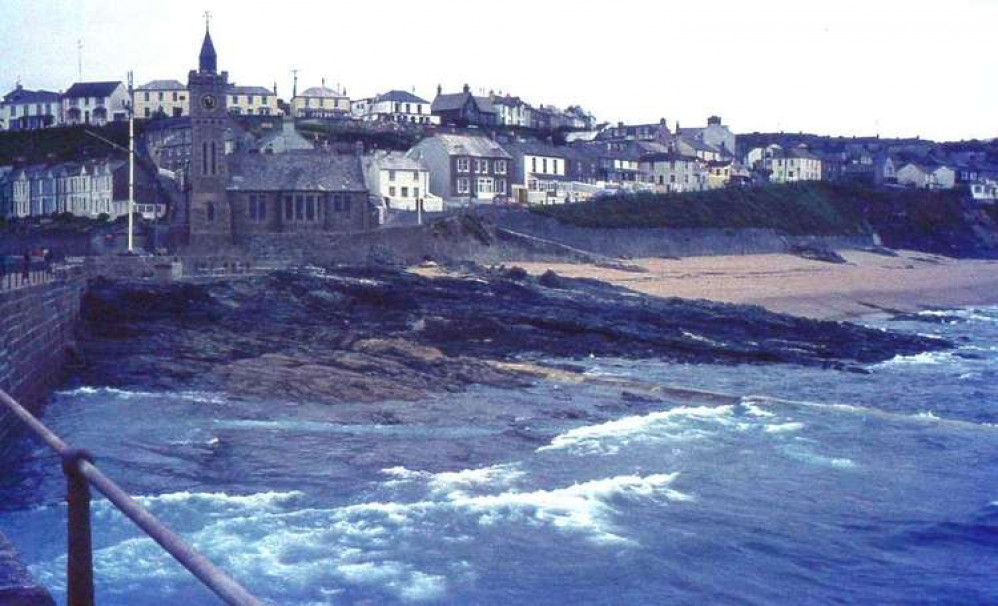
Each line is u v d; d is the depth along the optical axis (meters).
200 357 40.62
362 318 53.59
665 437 29.25
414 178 108.81
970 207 164.38
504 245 90.50
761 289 81.88
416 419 31.05
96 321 49.09
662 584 17.38
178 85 157.88
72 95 156.88
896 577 18.12
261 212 86.44
